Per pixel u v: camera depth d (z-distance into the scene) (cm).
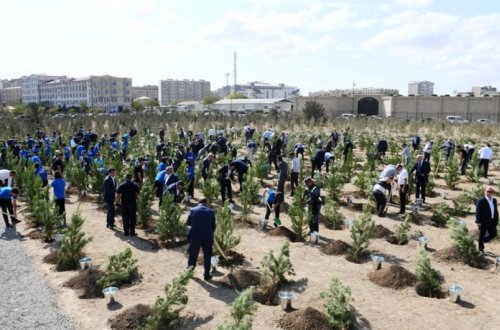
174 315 699
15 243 1122
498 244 1116
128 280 883
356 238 1005
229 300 807
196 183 1791
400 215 1362
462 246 984
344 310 697
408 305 785
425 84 17412
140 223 1287
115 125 4566
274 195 1248
